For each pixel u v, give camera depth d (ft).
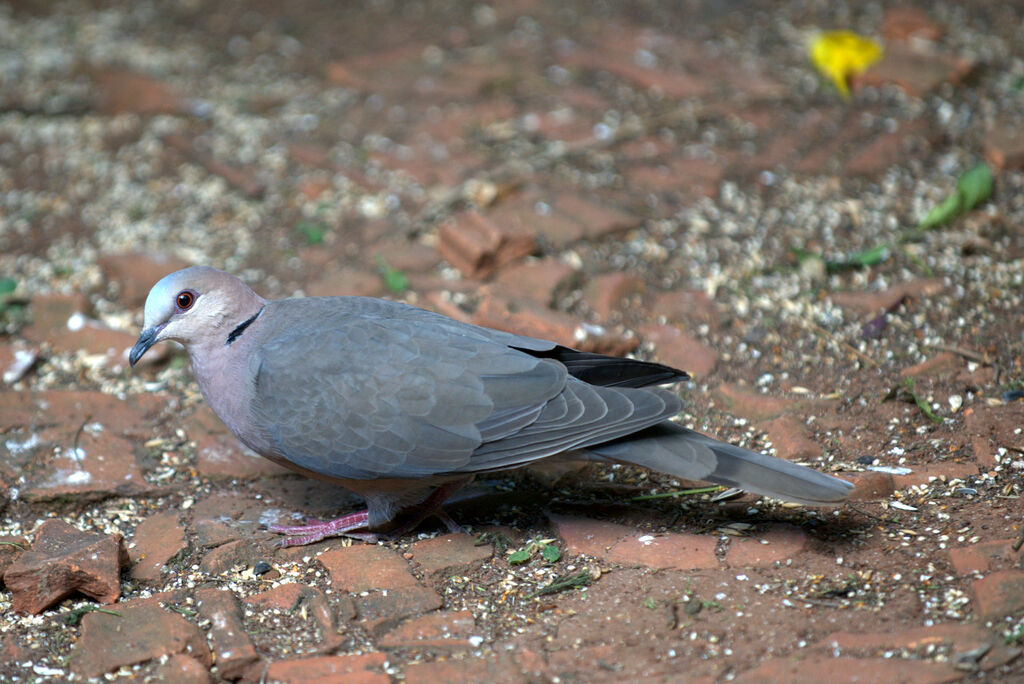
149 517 21.86
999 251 28.71
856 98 35.99
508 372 19.62
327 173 35.12
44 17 47.42
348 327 20.43
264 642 17.94
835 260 28.84
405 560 20.11
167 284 20.44
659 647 17.02
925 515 19.88
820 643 16.60
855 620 17.12
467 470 19.40
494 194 32.27
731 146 34.37
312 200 33.99
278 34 44.93
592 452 19.48
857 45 33.30
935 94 35.55
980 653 15.88
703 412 24.21
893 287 27.61
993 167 32.24
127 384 26.58
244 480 23.27
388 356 19.75
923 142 33.45
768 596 18.02
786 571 18.70
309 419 19.66
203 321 20.62
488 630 18.06
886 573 18.30
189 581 19.90
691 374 25.41
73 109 39.86
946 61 36.52
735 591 18.25
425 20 45.01
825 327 26.58
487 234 29.66
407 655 17.40
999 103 34.78
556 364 19.93
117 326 28.89
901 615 17.12
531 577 19.49
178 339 20.75
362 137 36.88
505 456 19.24
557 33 42.52
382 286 29.22
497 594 19.11
